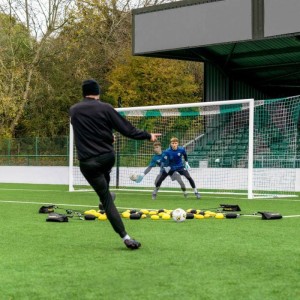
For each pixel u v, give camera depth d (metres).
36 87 43.22
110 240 9.27
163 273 6.75
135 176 20.48
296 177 23.92
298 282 6.30
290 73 29.50
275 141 25.67
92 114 7.98
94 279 6.46
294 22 22.70
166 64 40.12
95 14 42.25
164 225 11.16
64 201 17.89
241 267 7.09
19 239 9.42
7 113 41.19
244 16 24.00
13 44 42.84
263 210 14.87
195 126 27.06
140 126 27.50
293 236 9.71
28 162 34.31
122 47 45.06
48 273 6.78
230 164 25.33
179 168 19.11
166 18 26.34
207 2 25.05
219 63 28.73
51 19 41.53
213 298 5.64
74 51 44.22
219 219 12.24
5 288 6.08
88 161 7.98
